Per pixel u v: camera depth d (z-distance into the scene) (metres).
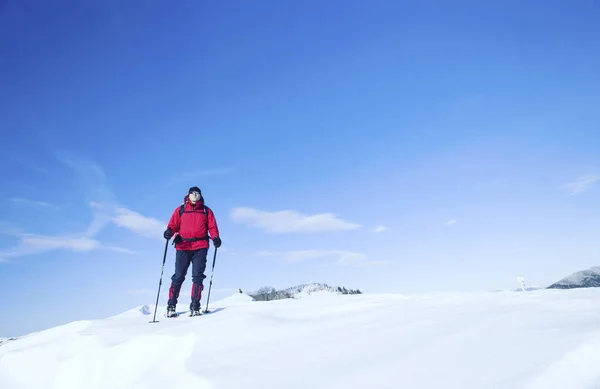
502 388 2.10
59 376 4.42
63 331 5.74
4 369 4.85
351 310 4.79
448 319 3.54
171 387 3.24
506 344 2.66
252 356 3.46
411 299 4.96
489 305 3.92
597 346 2.25
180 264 6.36
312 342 3.58
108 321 5.88
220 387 2.88
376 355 2.94
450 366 2.49
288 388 2.64
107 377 4.12
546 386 2.04
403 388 2.32
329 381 2.62
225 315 5.32
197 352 3.84
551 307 3.39
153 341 4.23
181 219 6.54
